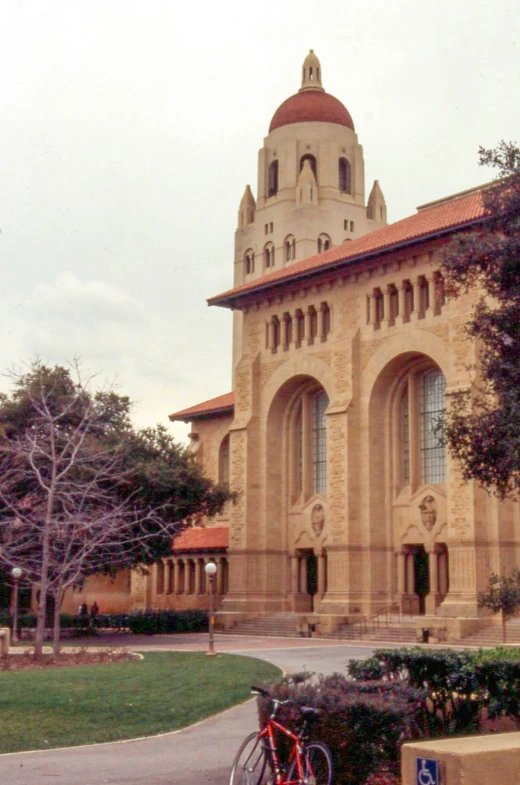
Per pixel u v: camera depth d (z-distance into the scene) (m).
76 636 53.41
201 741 17.52
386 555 51.59
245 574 56.84
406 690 14.00
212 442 71.75
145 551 50.00
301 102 104.62
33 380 50.78
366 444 51.91
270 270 102.31
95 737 17.86
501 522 44.88
